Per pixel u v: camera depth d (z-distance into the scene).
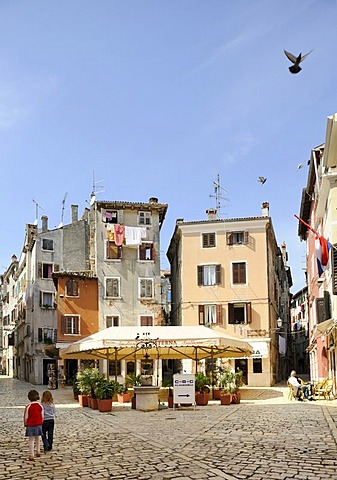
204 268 48.72
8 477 10.73
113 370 47.94
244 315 47.38
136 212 52.12
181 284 49.19
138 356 33.25
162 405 27.39
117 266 50.78
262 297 47.28
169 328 28.97
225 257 48.44
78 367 48.12
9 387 49.62
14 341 75.12
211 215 52.09
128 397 29.64
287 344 69.12
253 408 24.45
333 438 14.61
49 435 13.67
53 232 57.78
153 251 51.72
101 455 12.75
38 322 55.78
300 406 24.98
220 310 47.72
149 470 10.90
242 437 15.09
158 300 51.12
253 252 48.03
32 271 59.03
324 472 10.41
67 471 11.11
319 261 29.09
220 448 13.30
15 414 24.27
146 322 50.53
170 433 16.28
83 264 58.53
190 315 48.28
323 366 36.31
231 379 27.66
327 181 27.55
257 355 45.69
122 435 16.09
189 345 27.09
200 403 26.80
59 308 48.75
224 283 48.12
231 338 28.20
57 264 57.56
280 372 55.62
